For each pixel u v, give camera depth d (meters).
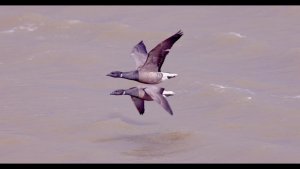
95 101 36.25
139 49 26.52
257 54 42.12
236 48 42.91
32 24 47.41
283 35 44.62
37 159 30.73
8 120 34.53
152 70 25.77
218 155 30.53
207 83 37.72
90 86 38.47
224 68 40.38
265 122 33.41
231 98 35.81
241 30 45.69
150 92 25.53
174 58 41.94
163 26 46.97
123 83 38.53
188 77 38.75
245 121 33.59
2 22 47.75
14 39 45.41
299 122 33.22
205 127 33.12
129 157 30.55
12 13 48.75
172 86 38.00
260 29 45.75
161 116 34.31
